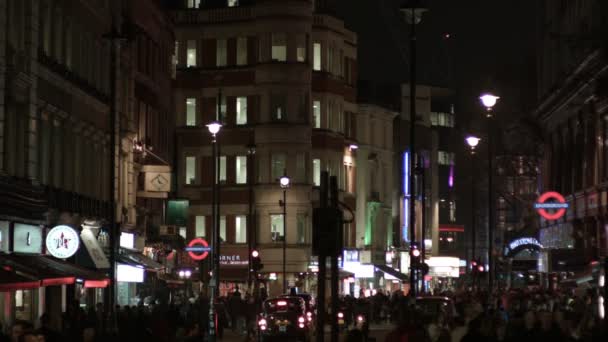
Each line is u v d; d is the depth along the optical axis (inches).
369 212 5265.8
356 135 5123.0
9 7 1865.2
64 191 2196.1
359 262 5022.1
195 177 4603.8
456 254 7716.5
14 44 1905.8
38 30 2017.7
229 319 3336.6
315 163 4645.7
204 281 3122.5
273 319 2380.7
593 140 3154.5
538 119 3978.8
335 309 977.5
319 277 959.0
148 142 3270.2
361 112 5251.0
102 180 2613.2
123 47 2807.6
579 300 1710.1
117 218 2723.9
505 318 1653.5
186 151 4591.5
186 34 4616.1
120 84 2795.3
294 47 4507.9
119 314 1894.7
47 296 2161.7
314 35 4658.0
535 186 5211.6
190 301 2893.7
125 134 2834.6
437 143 7066.9
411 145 2142.0
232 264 4517.7
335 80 4729.3
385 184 5551.2
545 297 2112.5
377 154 5388.8
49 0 2124.8
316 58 4675.2
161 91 3528.5
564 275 3201.3
